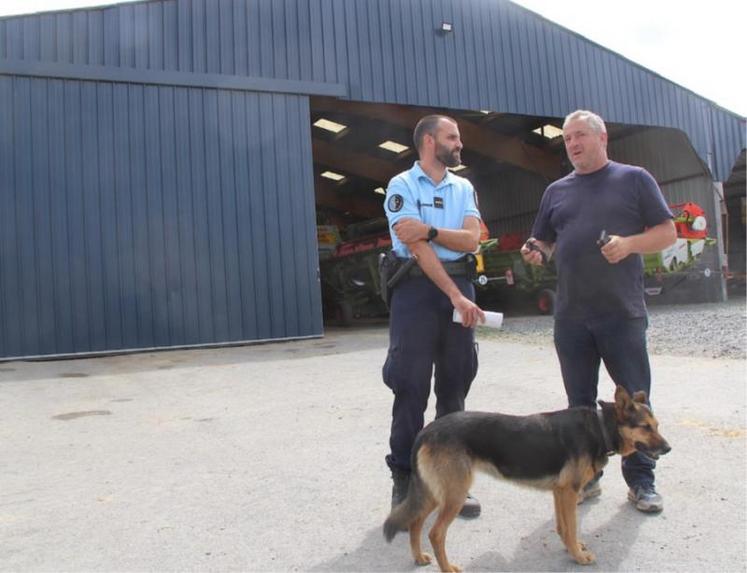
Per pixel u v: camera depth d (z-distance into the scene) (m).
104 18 11.47
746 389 6.16
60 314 10.98
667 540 3.16
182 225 11.89
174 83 11.90
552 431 3.03
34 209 10.94
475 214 3.74
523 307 18.59
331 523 3.54
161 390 7.80
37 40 11.01
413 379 3.52
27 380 8.72
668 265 14.87
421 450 3.01
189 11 12.12
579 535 3.28
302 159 12.99
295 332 12.63
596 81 16.88
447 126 3.60
